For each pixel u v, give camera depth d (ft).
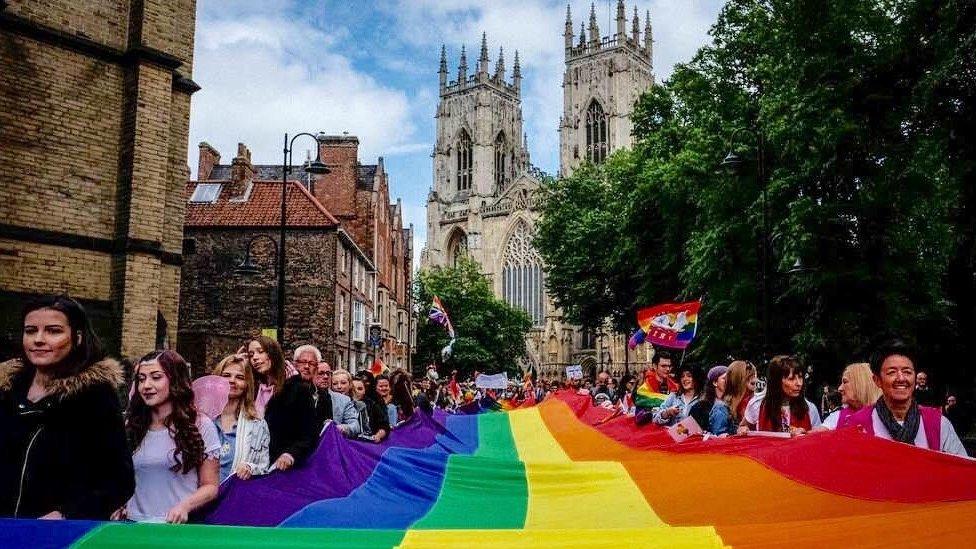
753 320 111.65
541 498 31.86
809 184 101.60
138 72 72.18
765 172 112.57
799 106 95.50
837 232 97.45
